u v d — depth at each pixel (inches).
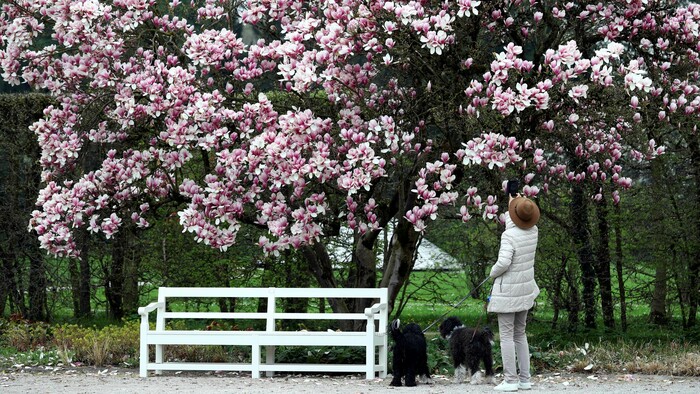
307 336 405.1
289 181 400.5
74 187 436.1
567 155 461.4
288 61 421.4
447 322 375.2
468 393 335.0
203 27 472.1
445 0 412.2
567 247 557.0
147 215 485.4
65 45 443.5
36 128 446.3
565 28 447.2
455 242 603.5
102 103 460.1
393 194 499.5
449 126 427.8
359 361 441.1
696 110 434.6
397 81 456.4
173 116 424.5
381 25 413.1
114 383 384.5
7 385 374.9
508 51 390.9
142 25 460.4
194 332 413.4
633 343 532.7
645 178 590.9
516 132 415.5
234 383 385.1
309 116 402.9
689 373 413.4
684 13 445.4
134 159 438.3
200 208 434.0
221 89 442.3
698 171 552.1
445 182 406.6
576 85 412.2
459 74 433.4
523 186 420.2
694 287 578.2
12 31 447.5
